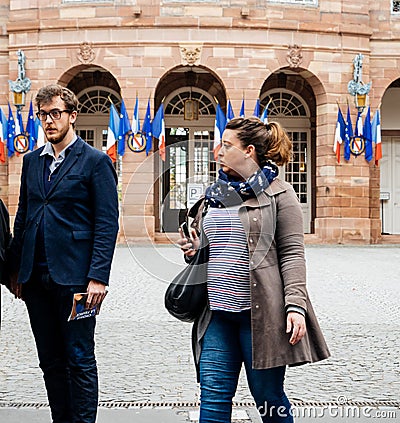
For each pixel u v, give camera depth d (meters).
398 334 10.54
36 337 5.52
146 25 27.27
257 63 27.62
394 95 31.67
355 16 28.34
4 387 7.44
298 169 30.89
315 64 27.97
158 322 11.49
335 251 24.19
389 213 31.80
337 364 8.53
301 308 4.30
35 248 5.34
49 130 5.32
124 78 27.31
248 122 4.47
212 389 4.45
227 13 27.47
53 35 27.52
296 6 27.91
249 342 4.44
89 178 5.34
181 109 30.59
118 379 7.76
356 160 28.03
